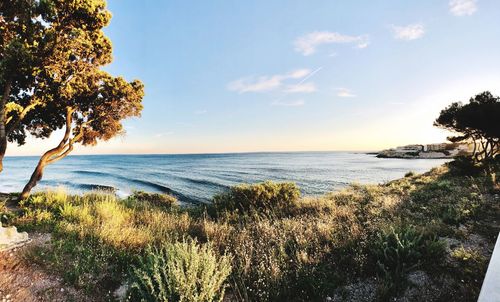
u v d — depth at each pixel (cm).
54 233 640
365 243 561
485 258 454
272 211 1077
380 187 1630
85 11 1019
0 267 470
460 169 1681
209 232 739
